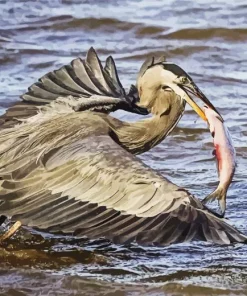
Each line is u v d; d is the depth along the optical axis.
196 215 10.61
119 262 12.70
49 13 23.64
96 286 11.93
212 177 15.69
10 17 23.47
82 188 11.43
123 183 11.16
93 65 13.70
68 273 12.33
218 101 18.80
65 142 12.16
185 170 16.00
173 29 22.47
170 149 16.78
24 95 13.33
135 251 13.01
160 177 11.08
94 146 11.87
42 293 11.78
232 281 12.16
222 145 11.66
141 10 23.89
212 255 12.94
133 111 13.42
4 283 12.04
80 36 22.52
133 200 10.98
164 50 21.61
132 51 21.59
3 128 12.80
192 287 11.89
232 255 12.95
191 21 23.12
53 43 22.05
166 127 13.38
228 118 17.98
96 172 11.43
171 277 12.23
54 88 13.38
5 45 21.61
